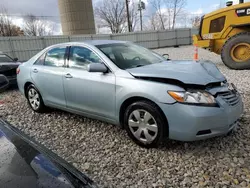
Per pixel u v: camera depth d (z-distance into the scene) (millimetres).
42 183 1345
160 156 2953
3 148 1670
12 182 1318
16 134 1956
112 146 3307
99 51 3615
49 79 4266
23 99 6258
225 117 2795
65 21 25484
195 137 2758
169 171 2660
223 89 2990
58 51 4277
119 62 3482
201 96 2756
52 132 3939
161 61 3939
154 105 2938
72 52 4008
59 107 4285
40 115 4777
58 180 1421
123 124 3387
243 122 3746
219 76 3164
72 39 21812
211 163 2748
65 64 4062
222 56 8953
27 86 4953
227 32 8984
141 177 2592
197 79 2861
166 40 26969
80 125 4133
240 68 8664
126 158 2979
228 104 2895
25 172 1406
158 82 2949
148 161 2875
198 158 2861
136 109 3109
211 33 9391
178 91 2789
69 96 3951
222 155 2889
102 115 3551
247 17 8445
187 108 2717
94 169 2789
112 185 2484
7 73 7297
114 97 3283
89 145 3398
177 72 3031
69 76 3865
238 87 5957
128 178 2588
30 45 19953
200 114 2684
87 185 1567
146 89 2955
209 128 2738
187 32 27938
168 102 2803
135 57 3811
